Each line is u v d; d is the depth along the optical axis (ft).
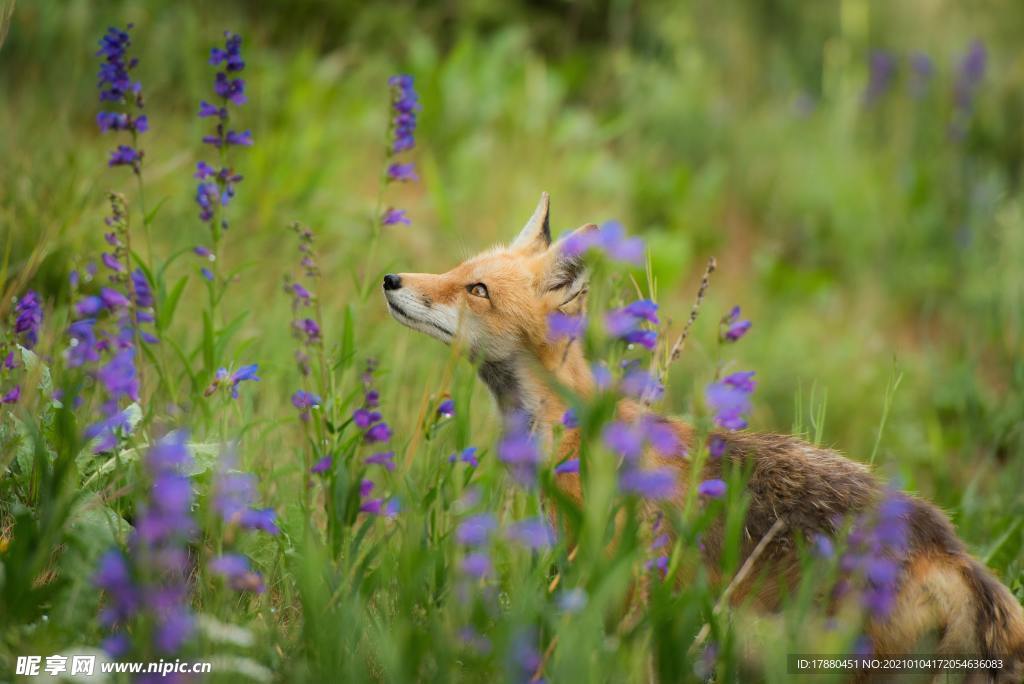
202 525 22.02
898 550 22.86
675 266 51.90
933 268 61.62
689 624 19.11
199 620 17.98
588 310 23.00
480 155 56.80
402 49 66.69
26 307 25.43
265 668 19.17
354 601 19.57
